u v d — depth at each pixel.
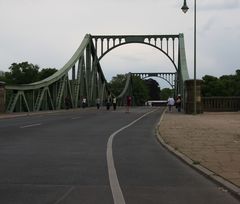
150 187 9.37
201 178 10.45
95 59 81.88
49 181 9.85
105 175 10.66
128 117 39.78
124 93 119.94
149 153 14.85
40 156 13.73
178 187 9.41
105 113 49.31
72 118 36.91
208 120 32.56
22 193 8.66
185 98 50.47
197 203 8.03
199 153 14.26
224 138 19.03
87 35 79.56
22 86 46.56
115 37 82.81
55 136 20.25
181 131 22.62
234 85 130.12
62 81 60.00
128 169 11.61
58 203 7.90
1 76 115.12
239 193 8.48
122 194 8.65
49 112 49.09
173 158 13.72
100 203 7.92
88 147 16.25
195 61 44.19
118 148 16.12
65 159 13.18
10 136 19.97
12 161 12.67
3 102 43.06
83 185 9.46
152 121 33.47
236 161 12.52
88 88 78.56
